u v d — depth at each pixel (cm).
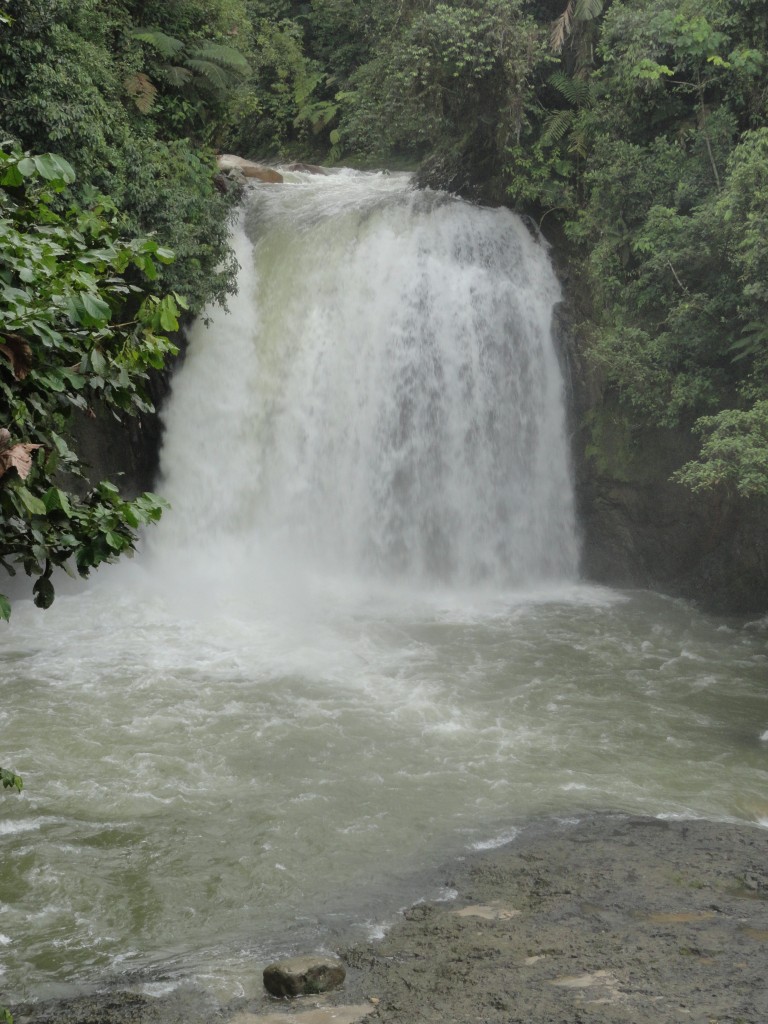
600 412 2097
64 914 888
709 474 1697
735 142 2061
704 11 2041
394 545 2155
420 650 1669
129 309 1956
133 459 2130
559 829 1045
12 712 1359
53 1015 722
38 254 443
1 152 469
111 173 1856
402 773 1196
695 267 1891
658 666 1608
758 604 1884
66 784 1155
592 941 775
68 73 1758
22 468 397
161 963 803
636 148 2055
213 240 2061
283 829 1053
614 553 2098
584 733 1327
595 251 2069
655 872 914
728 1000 664
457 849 1004
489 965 747
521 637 1752
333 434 2164
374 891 920
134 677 1505
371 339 2158
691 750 1275
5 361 415
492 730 1330
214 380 2156
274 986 732
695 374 1914
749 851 962
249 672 1541
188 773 1192
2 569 1895
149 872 964
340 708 1404
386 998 712
